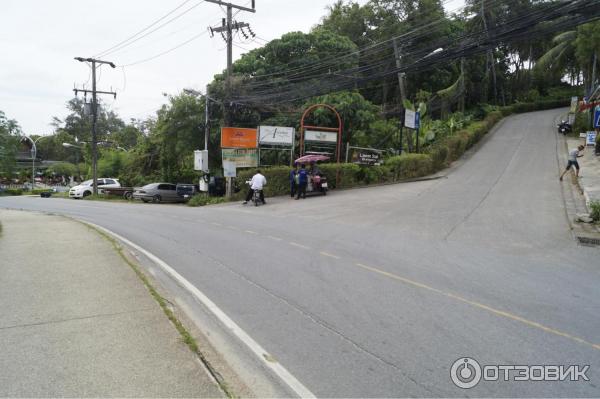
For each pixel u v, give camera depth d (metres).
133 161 37.25
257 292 6.34
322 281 6.84
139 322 4.74
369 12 44.34
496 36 12.87
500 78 58.88
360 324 5.09
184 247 9.91
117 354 3.97
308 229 11.95
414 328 4.98
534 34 12.15
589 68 43.84
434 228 11.57
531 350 4.45
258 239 10.62
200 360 3.91
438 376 3.91
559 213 12.87
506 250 9.12
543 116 48.75
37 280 6.39
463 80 44.69
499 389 3.71
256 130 23.41
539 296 6.16
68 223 14.02
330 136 23.42
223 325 5.11
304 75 29.12
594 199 13.88
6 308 5.15
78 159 73.12
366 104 28.33
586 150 26.42
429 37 39.16
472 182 20.36
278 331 4.91
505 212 13.38
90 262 7.61
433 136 31.19
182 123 29.09
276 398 3.54
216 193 24.56
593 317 5.38
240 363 4.15
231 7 22.42
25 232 11.47
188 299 6.10
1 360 3.83
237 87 25.75
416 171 24.59
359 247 9.41
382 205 16.09
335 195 20.31
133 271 6.97
